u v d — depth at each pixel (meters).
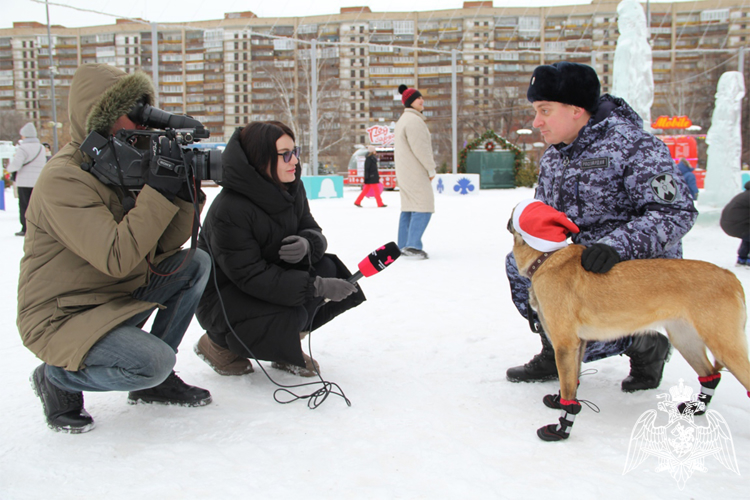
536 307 2.58
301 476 2.16
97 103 2.45
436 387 3.08
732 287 2.28
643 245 2.46
